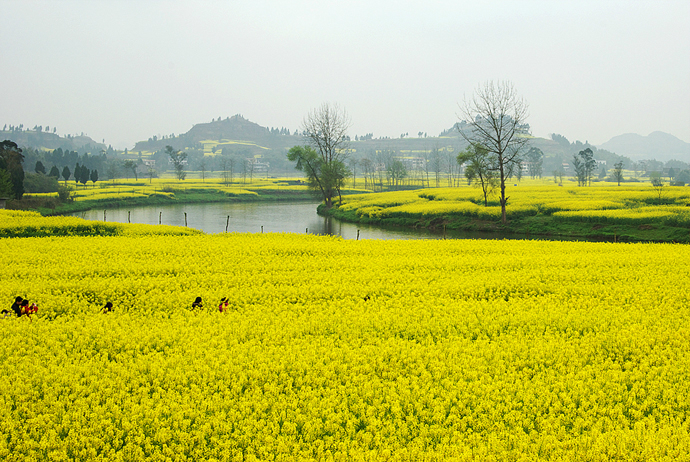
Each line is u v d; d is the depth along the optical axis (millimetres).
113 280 22781
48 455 9812
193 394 11945
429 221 65000
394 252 31203
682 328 15977
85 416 11086
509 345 15016
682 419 11250
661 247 33344
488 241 36812
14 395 11898
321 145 89938
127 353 14453
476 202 79312
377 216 70250
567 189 102875
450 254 30594
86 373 12969
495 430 10727
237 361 13773
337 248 32062
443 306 19359
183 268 25359
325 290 21234
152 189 134250
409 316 17922
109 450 10062
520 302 19672
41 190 106562
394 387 12648
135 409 11133
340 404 11609
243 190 139750
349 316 17953
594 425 10695
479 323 17391
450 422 11031
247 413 11258
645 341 15078
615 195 79750
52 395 11641
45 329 16203
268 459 9617
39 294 19781
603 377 12898
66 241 34219
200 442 10203
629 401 11742
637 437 10203
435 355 14320
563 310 18688
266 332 16094
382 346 14961
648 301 19312
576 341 15414
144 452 10086
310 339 15906
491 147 63094
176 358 13797
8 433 10461
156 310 18781
